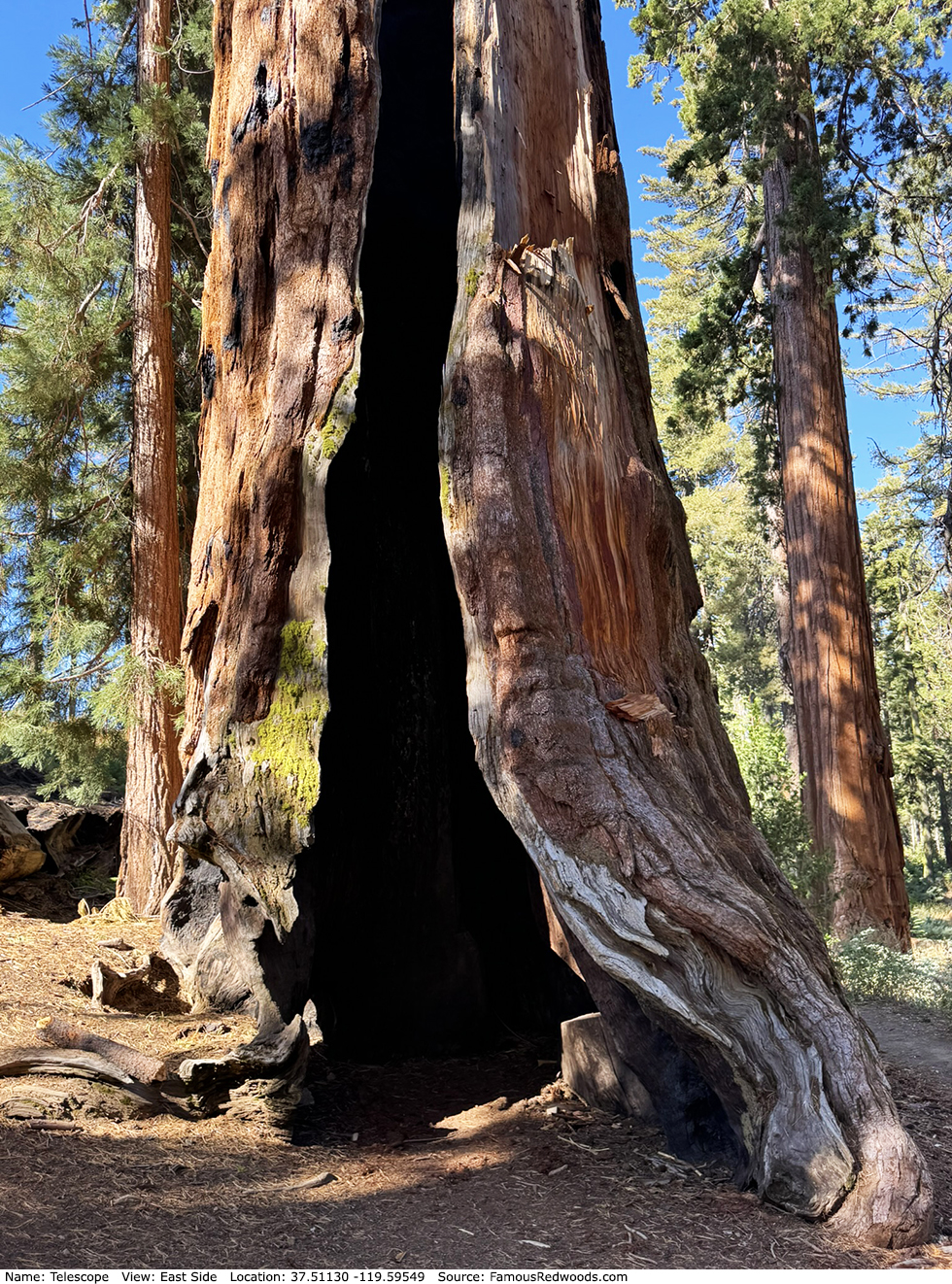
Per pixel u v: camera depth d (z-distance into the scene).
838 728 12.11
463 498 4.52
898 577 27.28
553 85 5.32
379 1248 3.04
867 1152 3.42
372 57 5.18
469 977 6.32
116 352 12.55
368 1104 5.05
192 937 5.77
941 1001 8.16
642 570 4.95
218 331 5.67
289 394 4.96
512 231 4.88
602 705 4.27
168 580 10.92
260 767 4.70
